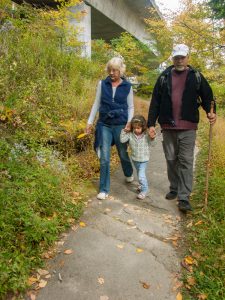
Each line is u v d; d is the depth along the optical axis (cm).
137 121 446
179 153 426
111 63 423
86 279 309
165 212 439
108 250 350
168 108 416
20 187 383
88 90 734
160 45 1504
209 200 452
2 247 312
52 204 393
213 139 722
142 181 464
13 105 527
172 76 414
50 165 450
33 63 649
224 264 328
